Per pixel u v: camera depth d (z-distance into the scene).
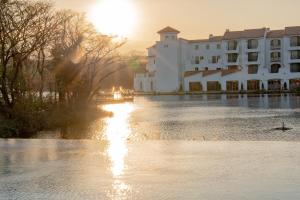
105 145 22.47
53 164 16.88
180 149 20.38
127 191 12.52
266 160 16.73
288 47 119.81
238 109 56.75
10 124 34.66
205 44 132.25
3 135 32.56
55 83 52.94
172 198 11.67
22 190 12.88
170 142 23.34
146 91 133.12
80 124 42.53
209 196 11.73
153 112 56.59
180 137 30.34
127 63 69.94
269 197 11.47
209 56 131.88
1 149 21.31
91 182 13.68
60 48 53.06
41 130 37.56
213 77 121.50
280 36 122.06
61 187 13.12
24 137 32.69
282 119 41.75
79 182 13.71
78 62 55.31
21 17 39.00
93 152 19.89
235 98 87.69
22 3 39.22
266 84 117.94
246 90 116.06
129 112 57.59
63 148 21.45
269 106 60.50
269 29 129.50
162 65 130.38
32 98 43.56
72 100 54.22
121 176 14.48
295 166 15.42
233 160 16.92
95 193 12.38
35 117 38.66
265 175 14.06
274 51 123.19
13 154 19.56
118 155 18.84
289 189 12.22
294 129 33.16
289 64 119.62
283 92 108.06
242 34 126.19
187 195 11.91
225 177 13.95
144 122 43.16
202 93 117.62
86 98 56.69
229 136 30.03
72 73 52.69
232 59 126.88
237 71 119.62
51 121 40.31
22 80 41.53
